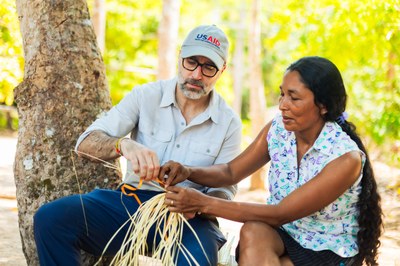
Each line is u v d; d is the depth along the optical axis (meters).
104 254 3.15
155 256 2.96
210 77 3.17
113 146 3.05
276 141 3.06
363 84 9.56
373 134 8.63
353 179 2.84
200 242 2.84
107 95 3.58
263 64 22.75
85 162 3.43
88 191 3.44
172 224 2.90
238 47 18.45
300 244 2.95
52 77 3.42
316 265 2.92
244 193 8.35
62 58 3.44
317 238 2.95
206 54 3.11
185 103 3.29
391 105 8.39
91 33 3.55
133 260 2.85
